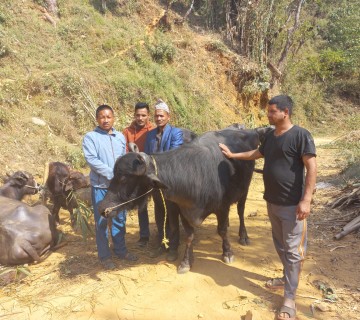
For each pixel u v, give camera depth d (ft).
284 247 12.81
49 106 37.96
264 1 69.62
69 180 20.62
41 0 52.65
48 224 17.34
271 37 72.49
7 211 16.98
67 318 12.98
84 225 18.31
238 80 64.13
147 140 17.52
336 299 13.74
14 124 33.91
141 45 55.77
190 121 49.93
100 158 15.53
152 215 22.81
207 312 13.11
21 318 13.04
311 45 99.35
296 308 13.20
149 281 15.11
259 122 63.72
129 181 13.57
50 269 16.31
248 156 14.11
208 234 19.57
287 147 11.95
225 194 15.15
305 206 11.64
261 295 14.03
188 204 14.49
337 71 90.07
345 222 20.56
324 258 16.76
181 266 15.60
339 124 80.64
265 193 12.98
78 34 51.34
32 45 45.42
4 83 36.96
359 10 100.22
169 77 53.72
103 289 14.56
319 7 112.16
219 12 78.84
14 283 15.26
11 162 30.71
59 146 34.47
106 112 15.57
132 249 18.07
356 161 31.94
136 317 12.93
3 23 46.06
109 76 45.01
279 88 75.20
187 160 14.21
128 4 64.18
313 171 11.55
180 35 65.62
